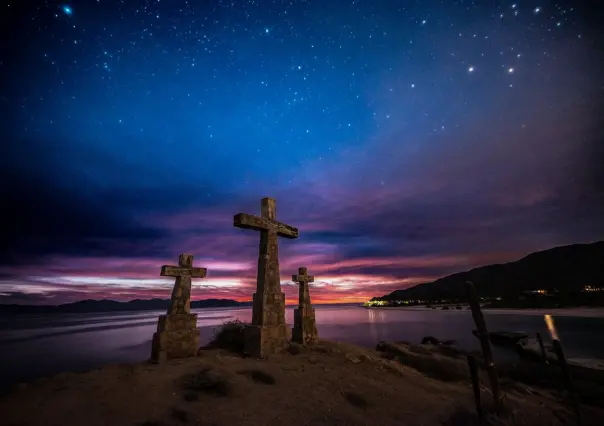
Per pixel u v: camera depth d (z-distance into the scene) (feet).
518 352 55.47
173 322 31.04
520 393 27.35
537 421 19.63
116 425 15.92
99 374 23.71
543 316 157.89
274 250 36.11
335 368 27.94
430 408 20.63
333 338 87.45
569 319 136.46
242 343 37.32
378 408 20.20
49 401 18.40
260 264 34.99
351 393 22.11
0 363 64.13
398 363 33.96
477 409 18.86
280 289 35.45
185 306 32.60
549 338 74.13
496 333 73.10
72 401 18.45
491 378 19.92
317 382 24.02
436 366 33.42
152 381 22.20
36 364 63.16
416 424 18.08
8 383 46.01
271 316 33.27
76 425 15.76
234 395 20.20
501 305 256.52
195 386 21.07
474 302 21.11
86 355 74.59
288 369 26.84
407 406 20.77
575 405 19.88
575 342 67.05
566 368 20.74
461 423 18.45
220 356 31.14
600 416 21.22
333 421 17.69
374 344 75.20
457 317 185.37
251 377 24.16
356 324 144.77
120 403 18.40
